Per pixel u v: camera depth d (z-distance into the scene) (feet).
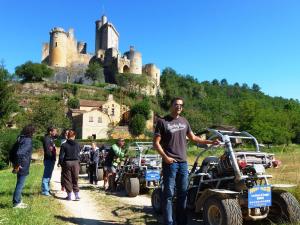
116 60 379.76
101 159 54.85
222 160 23.22
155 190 29.30
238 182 21.71
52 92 329.72
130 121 286.05
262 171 21.89
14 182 49.11
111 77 379.96
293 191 27.55
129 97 346.54
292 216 22.02
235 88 624.59
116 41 427.74
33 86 329.31
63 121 159.33
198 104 425.69
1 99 118.93
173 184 21.85
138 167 40.60
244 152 22.85
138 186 37.88
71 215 28.09
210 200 22.00
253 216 22.12
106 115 264.31
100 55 403.34
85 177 61.62
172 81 466.70
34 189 40.81
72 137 36.45
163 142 22.07
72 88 333.42
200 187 25.07
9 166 107.76
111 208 31.48
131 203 34.01
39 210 27.55
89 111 258.16
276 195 22.86
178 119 22.38
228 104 456.45
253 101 172.96
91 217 27.71
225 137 22.63
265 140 158.81
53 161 38.50
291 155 46.57
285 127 179.01
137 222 26.25
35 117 153.58
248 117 167.53
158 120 22.30
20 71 341.82
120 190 43.21
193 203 25.46
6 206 28.78
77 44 419.54
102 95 335.47
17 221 23.27
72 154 36.01
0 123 119.85
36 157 132.05
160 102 376.27
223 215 20.90
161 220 26.71
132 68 385.50
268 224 23.48
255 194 21.54
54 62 377.91
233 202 21.27
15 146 28.89
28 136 28.96
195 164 26.16
